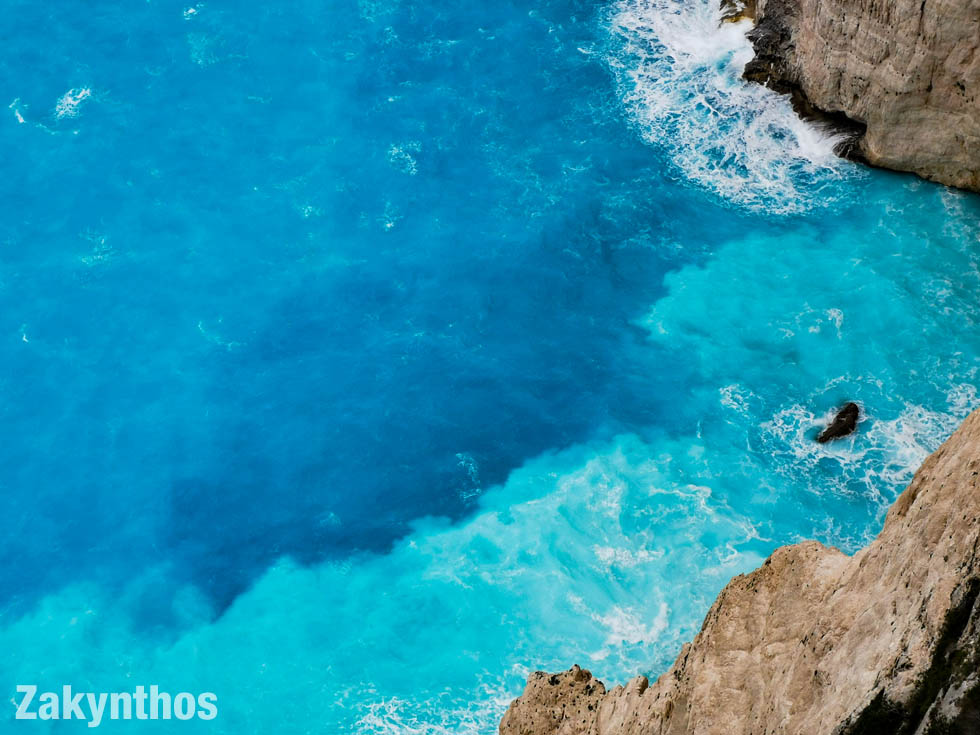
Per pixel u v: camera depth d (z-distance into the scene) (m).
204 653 53.28
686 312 62.78
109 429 61.38
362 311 64.75
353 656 52.41
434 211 68.44
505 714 45.09
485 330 63.44
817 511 54.41
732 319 62.06
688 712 31.84
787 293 62.56
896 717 21.89
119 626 54.50
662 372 60.69
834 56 65.38
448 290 65.19
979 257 62.28
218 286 66.19
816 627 27.56
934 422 56.44
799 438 57.00
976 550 21.41
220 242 67.94
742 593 33.09
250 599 54.88
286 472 59.03
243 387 62.31
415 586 54.31
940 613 21.47
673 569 53.38
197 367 63.22
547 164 70.12
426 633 52.75
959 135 62.50
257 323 64.69
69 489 59.41
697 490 55.81
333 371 62.47
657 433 58.38
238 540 56.94
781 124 69.88
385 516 57.03
